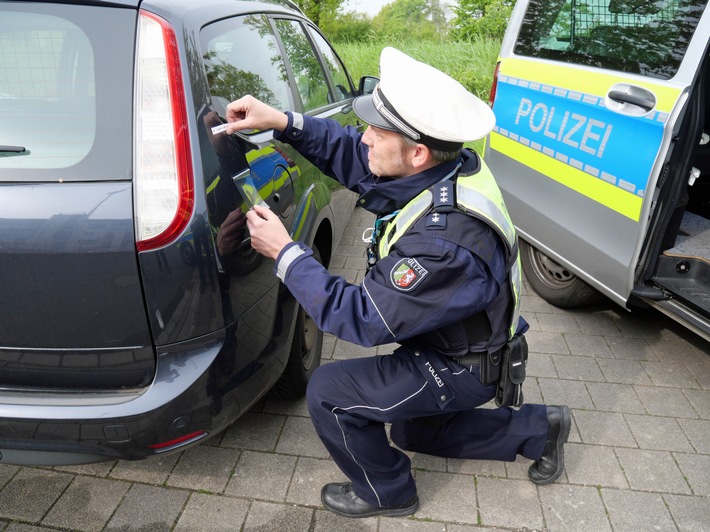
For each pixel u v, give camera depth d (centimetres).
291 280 146
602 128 251
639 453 223
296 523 188
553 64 290
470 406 171
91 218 135
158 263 138
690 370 275
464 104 141
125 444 150
